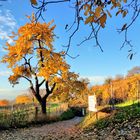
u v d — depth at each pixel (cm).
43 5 334
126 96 4703
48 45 3519
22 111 3122
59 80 3578
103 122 1814
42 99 3678
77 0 352
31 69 3644
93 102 2233
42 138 1959
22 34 3394
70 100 4266
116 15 377
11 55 3572
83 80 3822
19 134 2280
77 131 1950
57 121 3438
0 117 2730
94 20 343
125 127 1495
